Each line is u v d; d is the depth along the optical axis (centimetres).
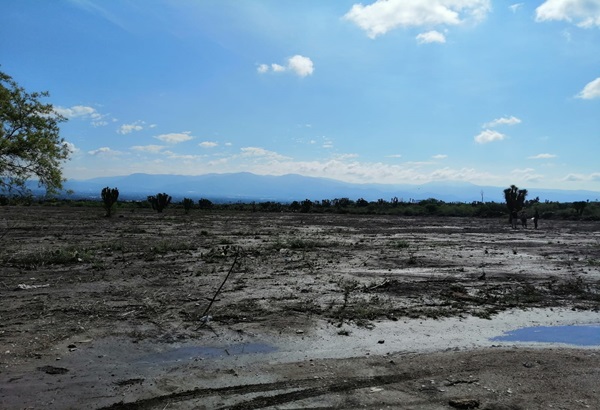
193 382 525
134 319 768
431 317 829
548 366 585
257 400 480
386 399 486
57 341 651
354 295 986
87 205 6975
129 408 458
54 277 1124
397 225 3741
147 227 2864
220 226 3166
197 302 893
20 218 3472
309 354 628
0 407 452
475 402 473
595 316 859
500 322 809
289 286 1069
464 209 6125
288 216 5138
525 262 1550
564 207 6138
